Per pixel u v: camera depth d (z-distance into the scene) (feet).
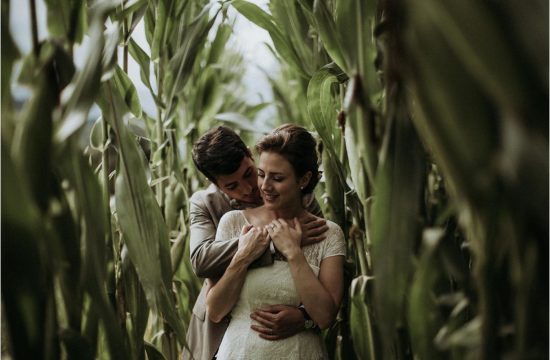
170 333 7.34
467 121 2.30
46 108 3.06
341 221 6.93
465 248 4.28
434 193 5.49
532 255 2.38
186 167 9.19
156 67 7.36
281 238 5.84
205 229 6.68
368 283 5.16
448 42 2.26
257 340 5.82
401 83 2.86
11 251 2.79
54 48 3.25
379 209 2.98
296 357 5.81
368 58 3.67
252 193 6.66
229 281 5.88
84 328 4.14
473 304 3.29
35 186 3.02
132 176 4.27
